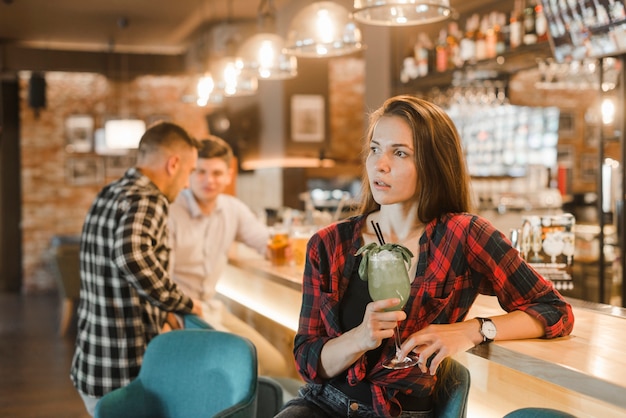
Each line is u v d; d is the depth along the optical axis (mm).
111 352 2934
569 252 2520
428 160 1814
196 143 3197
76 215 10680
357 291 1840
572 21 3861
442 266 1777
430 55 5445
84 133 10641
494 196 6250
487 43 4973
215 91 6297
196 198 3719
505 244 1783
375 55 5902
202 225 3725
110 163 10758
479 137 6457
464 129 6340
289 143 8094
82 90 10633
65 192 10633
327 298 1854
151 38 9305
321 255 1896
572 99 8016
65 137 10609
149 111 10750
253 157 8930
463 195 1872
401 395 1765
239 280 4113
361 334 1671
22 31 8852
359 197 2053
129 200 2900
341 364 1744
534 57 4707
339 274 1876
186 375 2477
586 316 2102
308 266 1913
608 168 4254
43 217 10586
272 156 8359
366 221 1944
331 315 1835
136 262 2801
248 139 8984
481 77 5367
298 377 3441
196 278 3732
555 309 1772
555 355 1594
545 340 1761
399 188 1810
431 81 5422
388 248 1678
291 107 8094
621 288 3916
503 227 5633
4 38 9242
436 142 1821
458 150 1863
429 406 1797
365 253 1714
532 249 2518
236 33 7809
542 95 7891
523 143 6617
